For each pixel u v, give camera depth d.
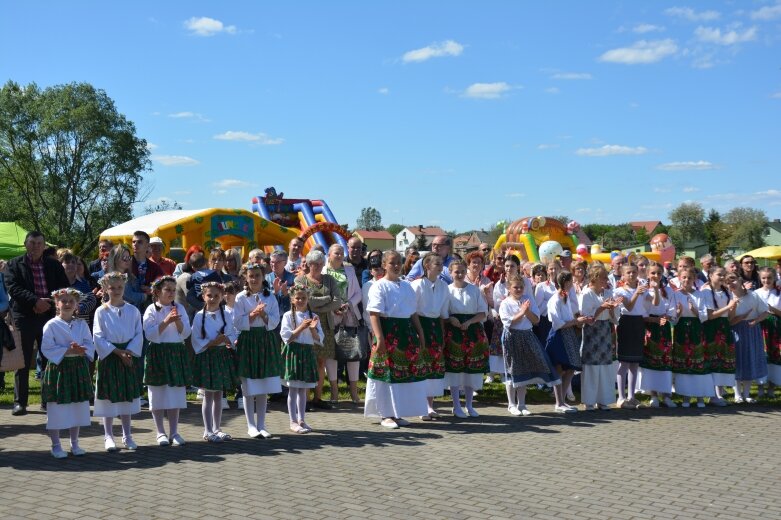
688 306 10.24
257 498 5.75
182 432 8.28
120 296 7.45
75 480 6.20
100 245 10.59
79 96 52.56
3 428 8.34
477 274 10.83
